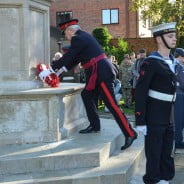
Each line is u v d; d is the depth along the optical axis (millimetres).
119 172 5367
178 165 6676
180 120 7645
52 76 6242
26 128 5949
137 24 30703
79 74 12172
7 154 5480
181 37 23281
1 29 5930
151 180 5137
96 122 6762
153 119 5035
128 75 13469
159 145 5074
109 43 26250
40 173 5355
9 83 5977
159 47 5078
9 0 5867
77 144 5965
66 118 6473
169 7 22953
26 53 6008
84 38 6273
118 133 6738
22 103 5914
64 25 6355
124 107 13641
